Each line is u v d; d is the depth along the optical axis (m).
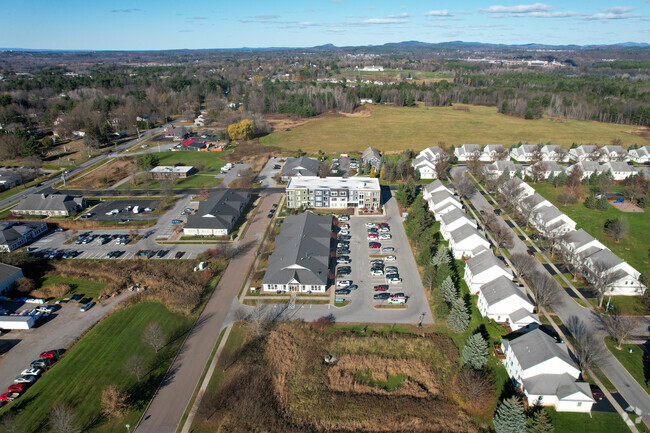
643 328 76.12
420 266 96.81
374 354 70.50
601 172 150.38
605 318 78.62
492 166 156.00
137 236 111.44
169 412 59.59
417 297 85.44
